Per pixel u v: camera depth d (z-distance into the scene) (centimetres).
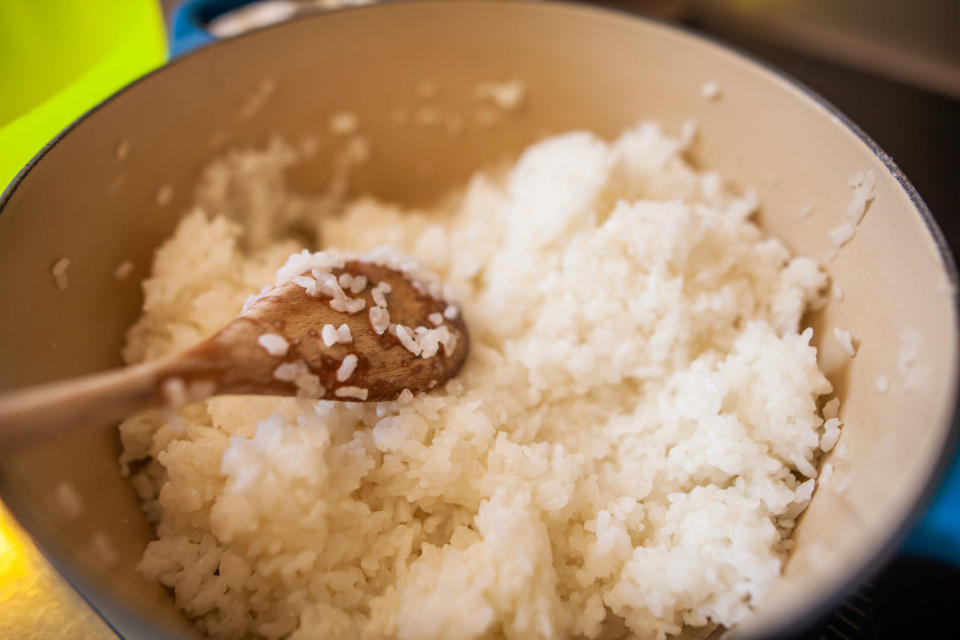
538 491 23
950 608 25
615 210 27
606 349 26
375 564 22
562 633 21
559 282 27
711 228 26
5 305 20
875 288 22
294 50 28
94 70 28
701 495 23
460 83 31
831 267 25
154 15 30
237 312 27
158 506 23
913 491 17
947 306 19
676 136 29
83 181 24
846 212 24
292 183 31
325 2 36
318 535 22
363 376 23
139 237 26
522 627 21
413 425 23
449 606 21
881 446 19
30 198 22
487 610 21
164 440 24
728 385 24
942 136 37
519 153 32
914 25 42
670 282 26
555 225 27
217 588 22
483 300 28
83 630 22
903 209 21
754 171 27
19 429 17
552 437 25
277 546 21
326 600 22
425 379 24
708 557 22
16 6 26
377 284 24
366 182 33
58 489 19
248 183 30
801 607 17
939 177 35
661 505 24
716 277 26
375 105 31
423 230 32
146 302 26
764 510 22
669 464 24
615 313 26
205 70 27
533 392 25
